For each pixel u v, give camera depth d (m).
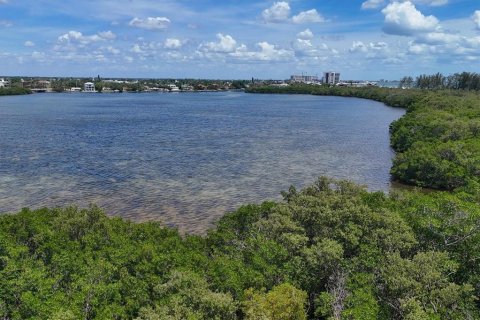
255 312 26.94
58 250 34.12
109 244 36.50
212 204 64.25
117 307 27.50
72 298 27.48
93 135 125.94
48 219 42.59
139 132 134.38
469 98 187.50
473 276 32.97
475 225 35.47
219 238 39.41
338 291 30.98
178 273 30.17
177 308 26.50
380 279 31.61
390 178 82.75
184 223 56.50
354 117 187.38
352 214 38.41
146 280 30.88
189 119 173.12
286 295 27.91
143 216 58.88
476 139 91.31
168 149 105.88
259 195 68.94
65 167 84.50
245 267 33.12
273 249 33.88
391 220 37.00
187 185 73.88
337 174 84.25
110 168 84.69
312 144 116.62
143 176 79.06
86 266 31.61
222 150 105.62
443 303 28.64
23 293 27.09
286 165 90.50
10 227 39.34
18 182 73.25
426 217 38.75
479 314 28.45
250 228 41.28
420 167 77.69
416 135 103.31
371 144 117.81
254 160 94.62
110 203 63.81
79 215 42.12
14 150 99.88
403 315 27.78
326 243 33.97
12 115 176.12
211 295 27.67
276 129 146.00
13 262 30.64
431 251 33.34
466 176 72.56
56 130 134.12
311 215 39.94
